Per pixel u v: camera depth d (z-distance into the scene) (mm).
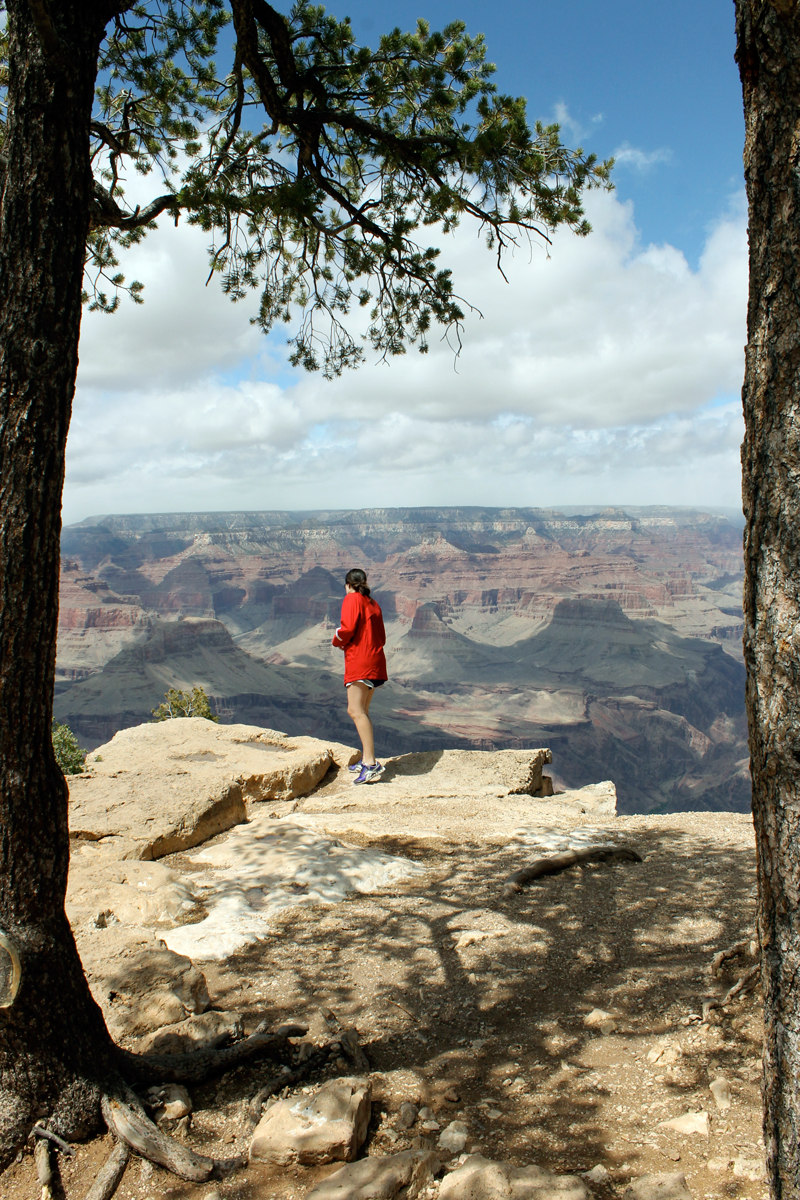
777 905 1889
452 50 5871
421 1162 2707
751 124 1946
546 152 5723
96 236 7039
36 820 2861
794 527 1856
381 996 4078
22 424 2812
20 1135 2914
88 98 2990
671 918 4773
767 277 1921
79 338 3016
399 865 5941
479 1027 3740
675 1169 2664
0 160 3105
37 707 2834
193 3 6445
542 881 5613
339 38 6121
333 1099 3039
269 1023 3713
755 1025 3510
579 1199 2461
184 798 6855
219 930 4824
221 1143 3025
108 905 5137
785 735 1854
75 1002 3025
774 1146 1895
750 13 1881
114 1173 2811
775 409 1901
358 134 6320
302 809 7902
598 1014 3721
